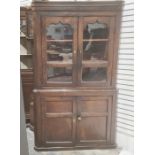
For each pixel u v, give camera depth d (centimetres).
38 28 218
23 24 295
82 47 224
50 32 221
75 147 246
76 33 220
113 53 227
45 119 239
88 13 215
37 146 244
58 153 241
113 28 221
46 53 225
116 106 240
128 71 228
